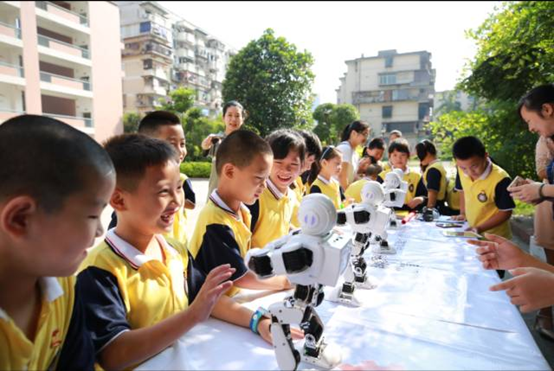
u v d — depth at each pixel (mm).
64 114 13289
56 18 12414
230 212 1636
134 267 1214
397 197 2219
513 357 1080
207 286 1114
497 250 1536
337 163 2969
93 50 14258
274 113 16797
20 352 800
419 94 35969
